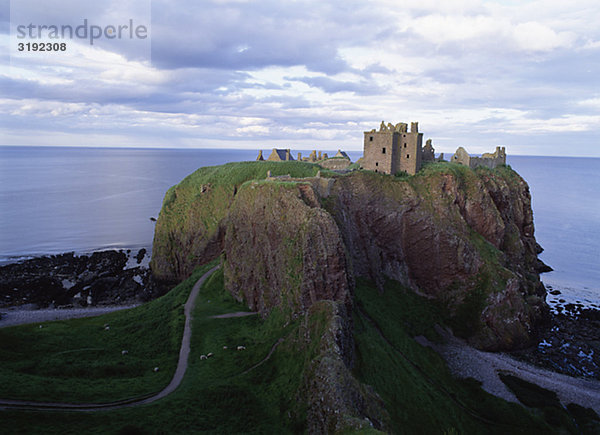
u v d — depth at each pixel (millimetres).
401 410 48844
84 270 120000
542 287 101875
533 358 74188
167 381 51375
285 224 68938
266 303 68750
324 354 43562
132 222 181750
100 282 111875
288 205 69625
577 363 72188
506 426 54562
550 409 57250
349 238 83625
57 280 111688
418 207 88250
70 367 53500
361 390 40781
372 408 39906
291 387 46062
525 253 110000
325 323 50125
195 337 64250
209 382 50438
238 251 79688
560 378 67188
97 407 43094
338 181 87625
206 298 80625
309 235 62625
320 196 84125
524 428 53906
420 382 58031
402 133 92688
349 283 67125
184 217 117812
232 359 55906
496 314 79438
